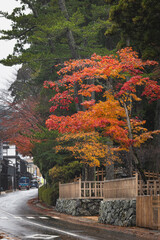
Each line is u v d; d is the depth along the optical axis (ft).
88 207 87.71
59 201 103.50
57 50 125.59
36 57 105.40
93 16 129.90
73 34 121.19
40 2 134.10
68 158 112.37
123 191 64.08
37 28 114.01
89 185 89.04
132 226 59.26
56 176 114.01
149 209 55.26
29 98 138.21
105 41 130.00
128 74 65.46
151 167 97.66
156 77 66.80
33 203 140.77
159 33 66.64
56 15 110.93
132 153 66.39
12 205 128.36
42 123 127.95
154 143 98.58
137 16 67.10
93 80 100.73
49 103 123.03
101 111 62.69
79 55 112.47
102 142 86.28
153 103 112.47
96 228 60.34
